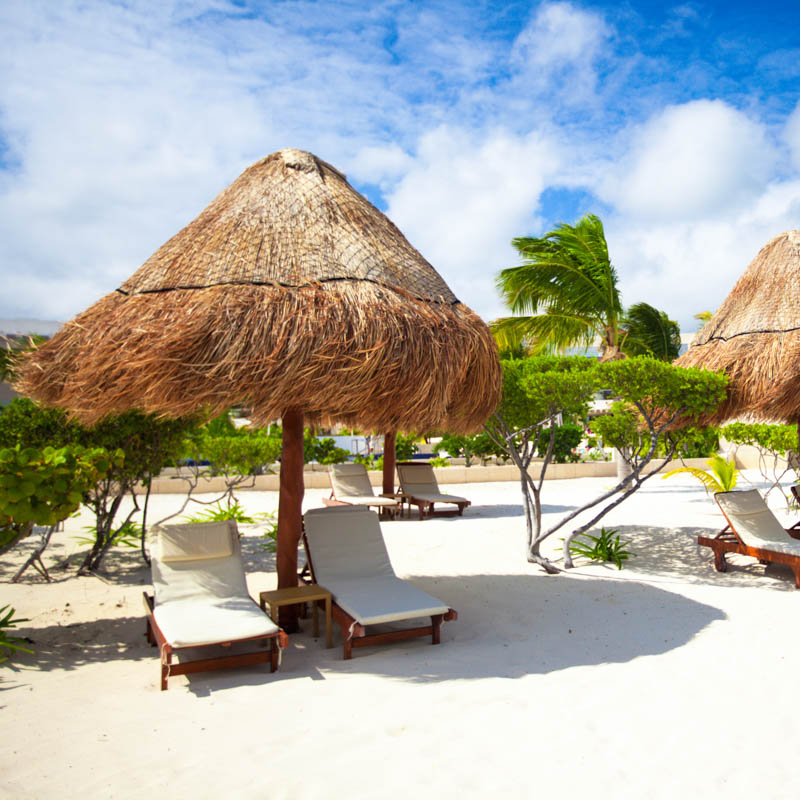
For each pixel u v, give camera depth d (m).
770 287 9.15
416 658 5.18
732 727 3.83
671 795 3.09
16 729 3.83
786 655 5.11
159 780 3.23
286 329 4.79
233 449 12.30
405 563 8.84
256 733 3.77
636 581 7.71
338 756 3.49
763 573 8.12
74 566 8.76
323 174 6.44
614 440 8.71
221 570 5.68
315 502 15.90
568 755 3.49
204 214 6.08
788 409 8.56
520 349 21.77
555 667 4.92
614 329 17.39
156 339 4.70
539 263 16.73
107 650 5.39
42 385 5.41
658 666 4.90
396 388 5.00
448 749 3.56
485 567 8.55
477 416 6.56
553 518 12.91
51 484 4.92
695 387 7.47
